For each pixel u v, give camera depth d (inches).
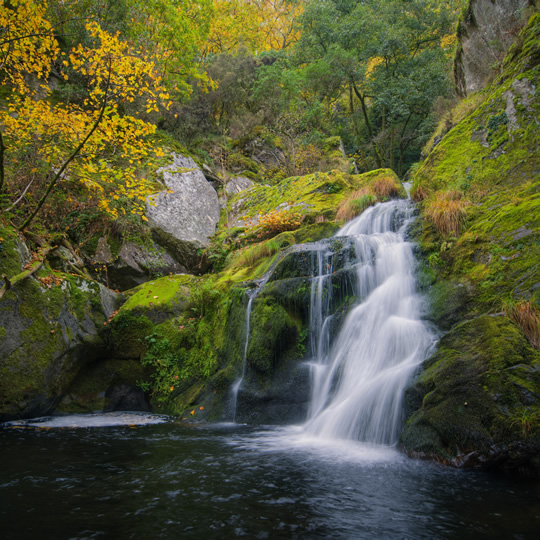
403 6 868.0
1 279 226.5
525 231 207.9
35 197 346.3
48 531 91.5
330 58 789.9
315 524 97.1
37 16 255.4
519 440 126.0
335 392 207.6
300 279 245.9
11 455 153.9
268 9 1113.4
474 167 298.0
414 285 227.5
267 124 714.8
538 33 324.5
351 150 890.7
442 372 150.8
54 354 238.1
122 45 239.9
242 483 124.0
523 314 158.1
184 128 591.2
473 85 504.1
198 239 422.6
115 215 343.3
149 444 172.7
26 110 283.0
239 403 230.2
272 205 446.0
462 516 101.6
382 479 127.1
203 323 278.4
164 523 96.7
